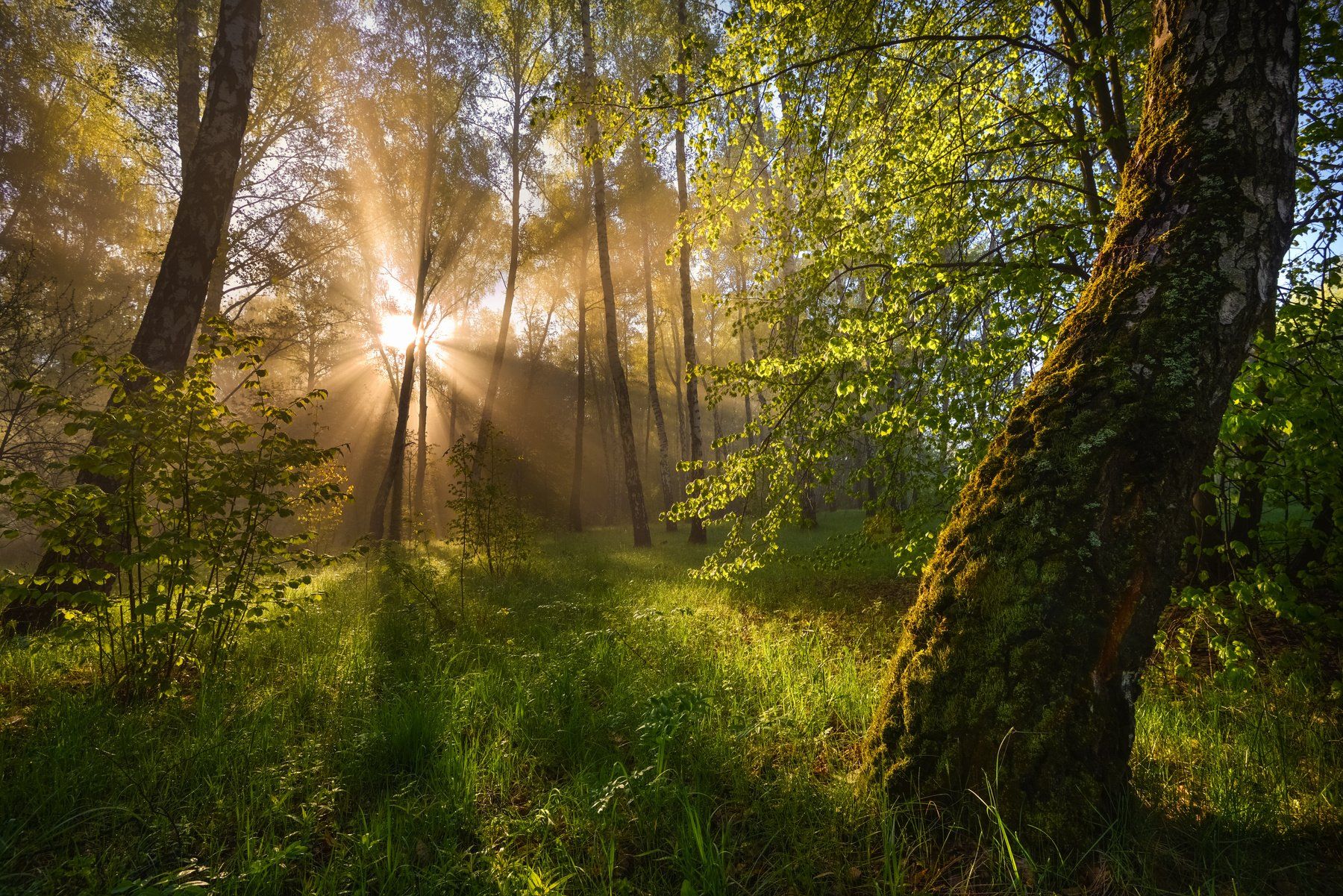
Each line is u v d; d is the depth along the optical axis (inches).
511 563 381.1
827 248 234.4
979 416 204.5
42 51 613.9
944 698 90.7
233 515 166.4
